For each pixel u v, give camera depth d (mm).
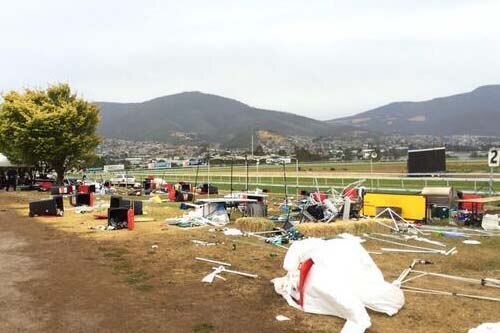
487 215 16250
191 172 60281
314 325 6695
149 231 15242
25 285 8828
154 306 7598
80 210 21281
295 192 30344
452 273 9750
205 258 11070
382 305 7148
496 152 20641
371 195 18062
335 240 8180
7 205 24562
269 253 11656
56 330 6578
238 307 7523
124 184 39844
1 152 41094
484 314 7113
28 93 37812
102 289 8555
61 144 36156
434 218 17812
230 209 20703
